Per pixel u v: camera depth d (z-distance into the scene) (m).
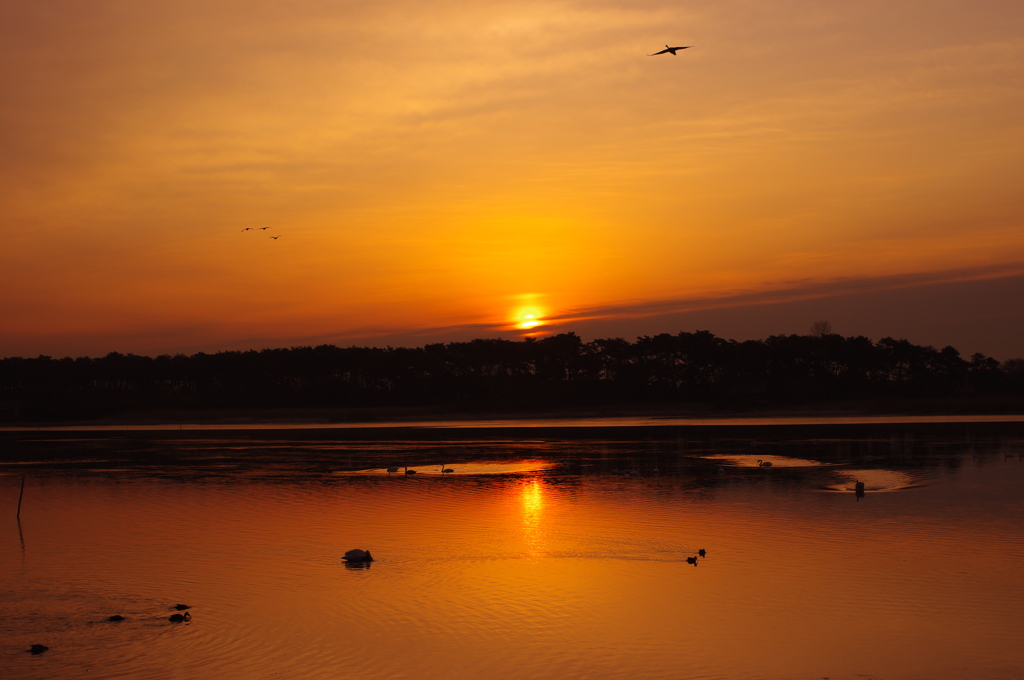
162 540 39.47
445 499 52.06
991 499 47.84
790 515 43.59
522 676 21.84
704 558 34.09
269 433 135.62
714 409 187.62
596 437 110.25
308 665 22.58
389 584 30.64
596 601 28.19
